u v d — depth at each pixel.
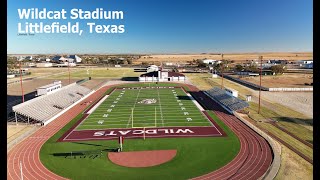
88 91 90.19
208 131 48.38
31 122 53.81
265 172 33.03
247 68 161.50
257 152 39.00
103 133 48.03
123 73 154.75
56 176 32.78
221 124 52.72
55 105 65.38
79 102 75.81
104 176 32.62
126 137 45.62
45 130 50.16
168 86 105.69
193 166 35.03
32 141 44.38
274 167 33.75
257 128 48.97
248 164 35.34
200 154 38.59
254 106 68.31
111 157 37.75
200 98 80.38
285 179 31.06
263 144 41.91
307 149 39.75
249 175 32.50
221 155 38.19
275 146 40.78
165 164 35.56
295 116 58.50
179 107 67.94
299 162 35.31
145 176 32.56
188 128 50.25
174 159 37.00
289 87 97.12
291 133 47.16
